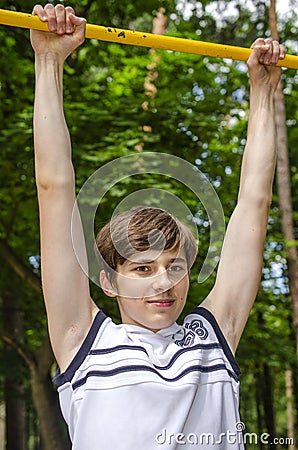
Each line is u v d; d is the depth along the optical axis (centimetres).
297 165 1279
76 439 240
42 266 254
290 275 869
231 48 311
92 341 251
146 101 943
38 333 1391
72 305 252
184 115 940
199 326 265
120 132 911
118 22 1032
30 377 1091
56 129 262
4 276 1116
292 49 1221
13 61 892
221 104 1030
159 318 250
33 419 1745
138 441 235
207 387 252
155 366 248
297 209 1309
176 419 239
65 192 257
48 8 278
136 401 240
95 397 242
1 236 1120
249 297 276
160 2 1002
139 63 1004
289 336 1390
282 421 1855
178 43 305
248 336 1080
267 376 1377
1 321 1180
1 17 272
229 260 280
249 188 288
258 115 305
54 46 278
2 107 927
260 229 283
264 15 1130
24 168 927
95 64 1026
